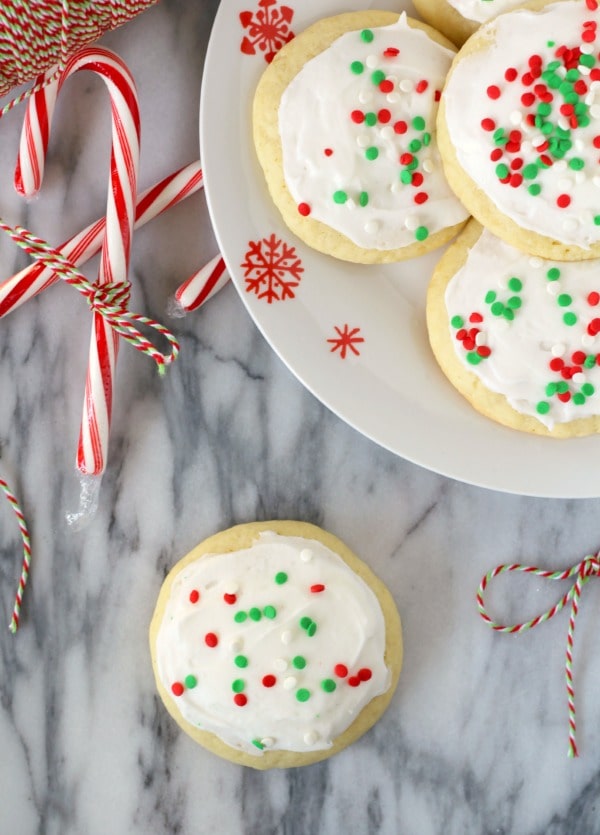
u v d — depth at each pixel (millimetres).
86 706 548
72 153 547
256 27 515
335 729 524
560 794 552
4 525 549
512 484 525
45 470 550
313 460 553
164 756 549
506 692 552
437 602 553
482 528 554
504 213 505
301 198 511
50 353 550
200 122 510
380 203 514
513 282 514
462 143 504
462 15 520
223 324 552
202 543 540
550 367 512
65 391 551
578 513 555
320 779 551
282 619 523
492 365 514
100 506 549
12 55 500
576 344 512
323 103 509
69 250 528
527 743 552
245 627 522
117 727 548
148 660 549
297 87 510
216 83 512
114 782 548
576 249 510
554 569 554
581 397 514
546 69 499
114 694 549
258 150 514
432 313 524
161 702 549
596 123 499
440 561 553
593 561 542
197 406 552
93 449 529
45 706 548
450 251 527
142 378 552
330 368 525
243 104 517
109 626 549
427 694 551
